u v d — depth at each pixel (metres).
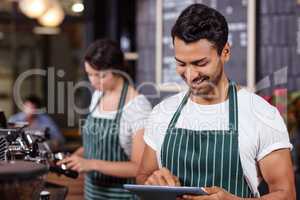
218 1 4.05
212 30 1.61
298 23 3.68
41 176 1.51
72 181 2.90
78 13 5.35
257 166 1.74
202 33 1.61
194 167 1.77
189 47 1.63
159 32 4.43
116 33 5.02
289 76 3.72
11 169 1.37
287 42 3.74
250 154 1.71
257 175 1.75
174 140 1.81
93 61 2.64
